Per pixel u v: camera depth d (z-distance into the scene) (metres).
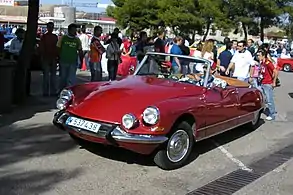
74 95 5.58
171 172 5.22
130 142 4.80
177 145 5.27
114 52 11.33
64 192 4.31
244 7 37.62
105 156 5.59
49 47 9.69
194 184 4.86
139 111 4.95
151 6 49.66
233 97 6.53
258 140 7.29
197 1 41.31
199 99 5.62
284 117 9.70
